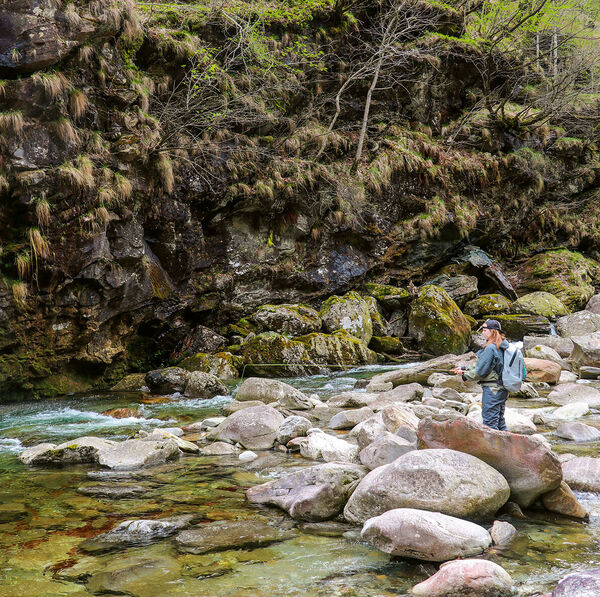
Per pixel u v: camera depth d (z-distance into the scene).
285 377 12.76
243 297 15.61
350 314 15.16
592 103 22.39
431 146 18.66
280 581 3.09
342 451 5.58
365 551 3.49
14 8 9.29
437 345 15.25
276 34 15.97
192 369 12.72
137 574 3.19
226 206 14.53
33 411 9.39
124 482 5.09
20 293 9.73
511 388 5.46
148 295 12.19
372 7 17.39
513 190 20.80
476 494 3.79
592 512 4.09
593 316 15.92
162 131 12.30
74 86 10.20
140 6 12.91
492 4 20.75
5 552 3.53
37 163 9.62
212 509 4.32
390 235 18.09
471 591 2.82
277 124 16.00
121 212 11.14
